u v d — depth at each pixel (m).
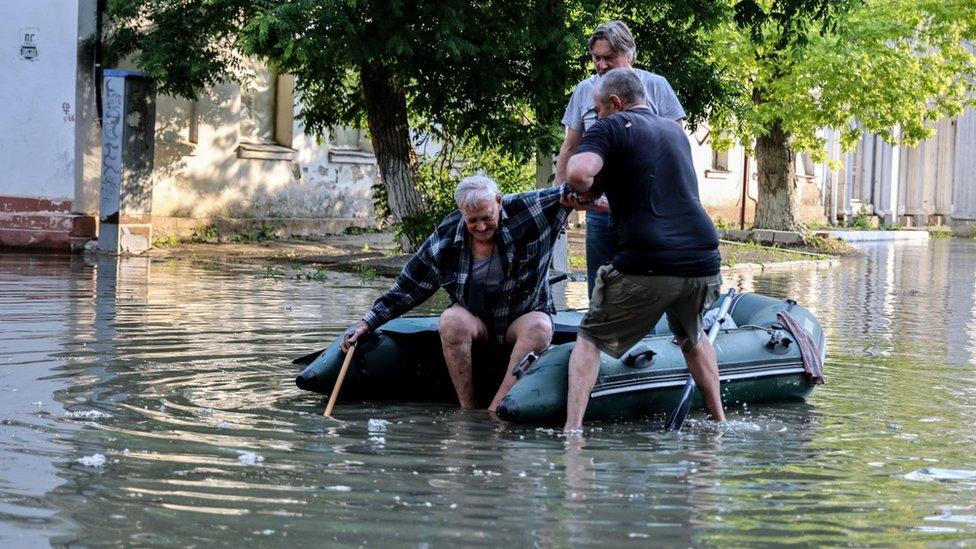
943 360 8.69
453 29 14.79
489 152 17.77
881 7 24.70
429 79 15.64
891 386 7.43
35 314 9.48
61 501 4.14
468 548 3.70
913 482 4.77
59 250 16.27
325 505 4.18
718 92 16.48
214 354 7.77
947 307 13.34
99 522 3.90
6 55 16.28
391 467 4.82
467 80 15.68
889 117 24.55
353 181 22.45
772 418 6.29
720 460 5.13
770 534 3.95
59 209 16.38
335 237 21.20
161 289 11.89
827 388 7.36
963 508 4.35
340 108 18.42
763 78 23.59
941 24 27.39
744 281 16.61
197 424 5.61
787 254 22.17
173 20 16.09
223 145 19.62
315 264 15.93
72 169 16.38
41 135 16.36
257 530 3.85
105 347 7.88
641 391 6.23
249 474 4.61
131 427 5.46
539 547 3.72
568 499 4.33
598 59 6.81
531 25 15.05
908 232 35.50
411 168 17.50
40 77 16.31
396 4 14.46
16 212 16.39
